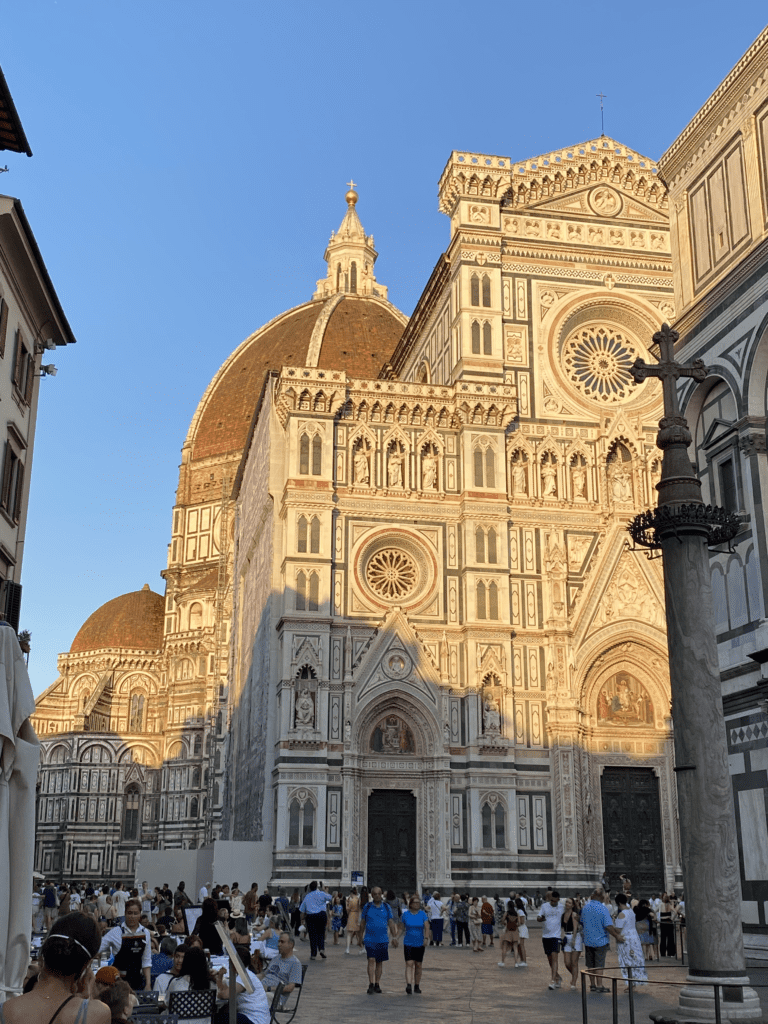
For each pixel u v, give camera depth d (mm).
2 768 14117
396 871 62469
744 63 37438
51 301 42531
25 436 42156
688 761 22594
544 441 70750
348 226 176375
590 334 75250
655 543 24953
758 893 32656
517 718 65562
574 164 76688
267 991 23125
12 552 40438
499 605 66312
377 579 66875
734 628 35281
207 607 136750
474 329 71750
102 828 129375
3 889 13711
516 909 42969
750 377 35344
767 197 35969
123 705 140500
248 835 74688
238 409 154750
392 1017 25297
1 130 33562
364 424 68500
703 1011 20984
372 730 64250
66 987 8914
